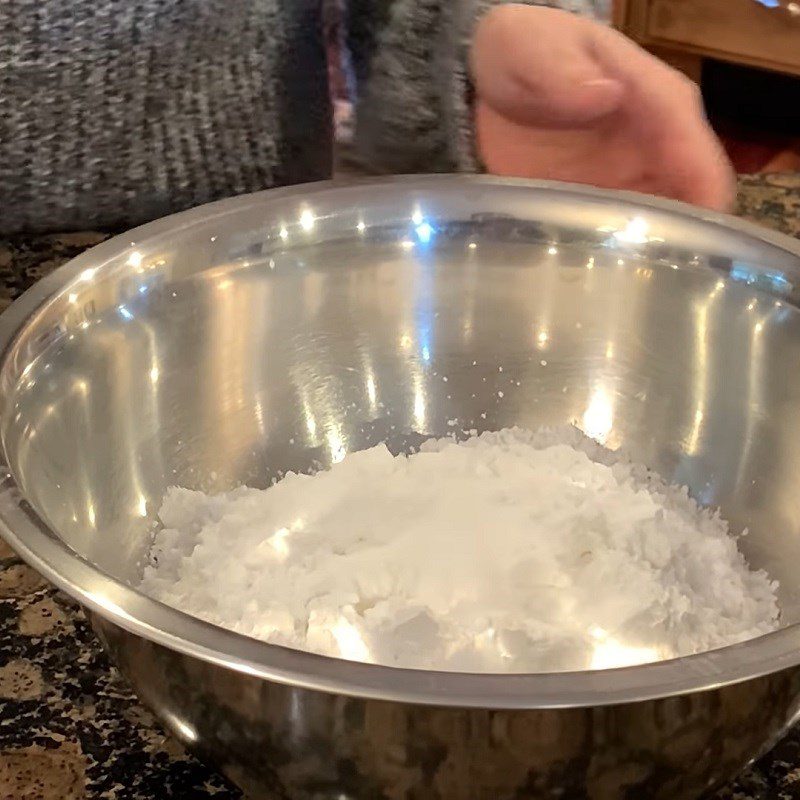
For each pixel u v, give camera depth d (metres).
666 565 0.52
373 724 0.32
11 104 0.77
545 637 0.46
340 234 0.60
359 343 0.62
